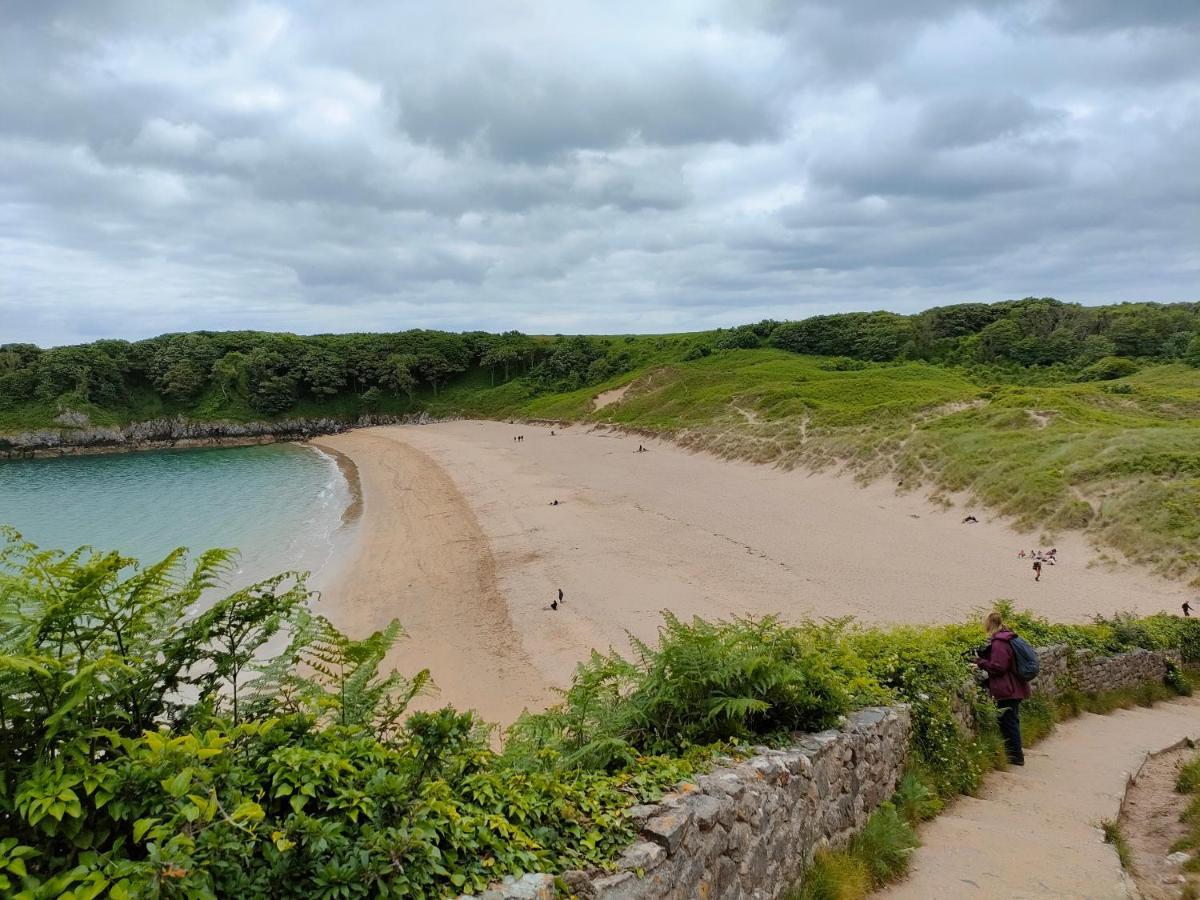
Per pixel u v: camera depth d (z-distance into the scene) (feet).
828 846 16.43
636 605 72.49
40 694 8.61
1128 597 72.08
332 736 11.06
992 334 272.31
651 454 183.93
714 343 333.83
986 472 110.11
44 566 10.25
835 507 115.44
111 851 7.62
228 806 8.66
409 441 262.67
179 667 10.95
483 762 12.61
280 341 363.97
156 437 298.15
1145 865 18.03
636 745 16.31
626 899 10.07
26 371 285.02
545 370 371.56
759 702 15.62
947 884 15.99
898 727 21.09
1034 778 24.53
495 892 9.18
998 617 28.07
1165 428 113.39
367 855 8.64
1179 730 32.71
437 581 85.76
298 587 12.83
